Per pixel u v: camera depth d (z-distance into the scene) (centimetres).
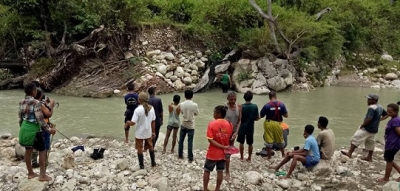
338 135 1208
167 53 2250
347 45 3020
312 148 784
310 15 2716
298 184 741
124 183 704
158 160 854
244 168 827
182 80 2136
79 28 2153
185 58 2302
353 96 2017
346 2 3016
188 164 841
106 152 912
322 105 1730
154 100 905
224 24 2536
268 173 795
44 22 2258
